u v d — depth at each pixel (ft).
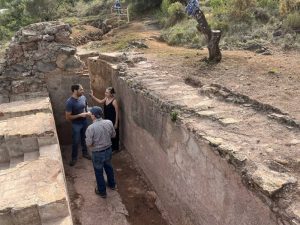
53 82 25.61
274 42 31.45
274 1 39.58
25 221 11.38
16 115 19.97
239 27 37.01
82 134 24.44
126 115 25.31
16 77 25.00
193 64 27.32
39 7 88.02
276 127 15.21
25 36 24.53
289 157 12.59
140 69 26.68
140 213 19.76
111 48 42.11
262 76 22.91
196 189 15.76
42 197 11.71
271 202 10.66
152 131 20.47
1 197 11.84
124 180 22.95
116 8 72.23
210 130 15.20
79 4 99.96
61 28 25.17
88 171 23.67
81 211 19.77
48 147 16.10
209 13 47.06
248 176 11.69
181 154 16.89
